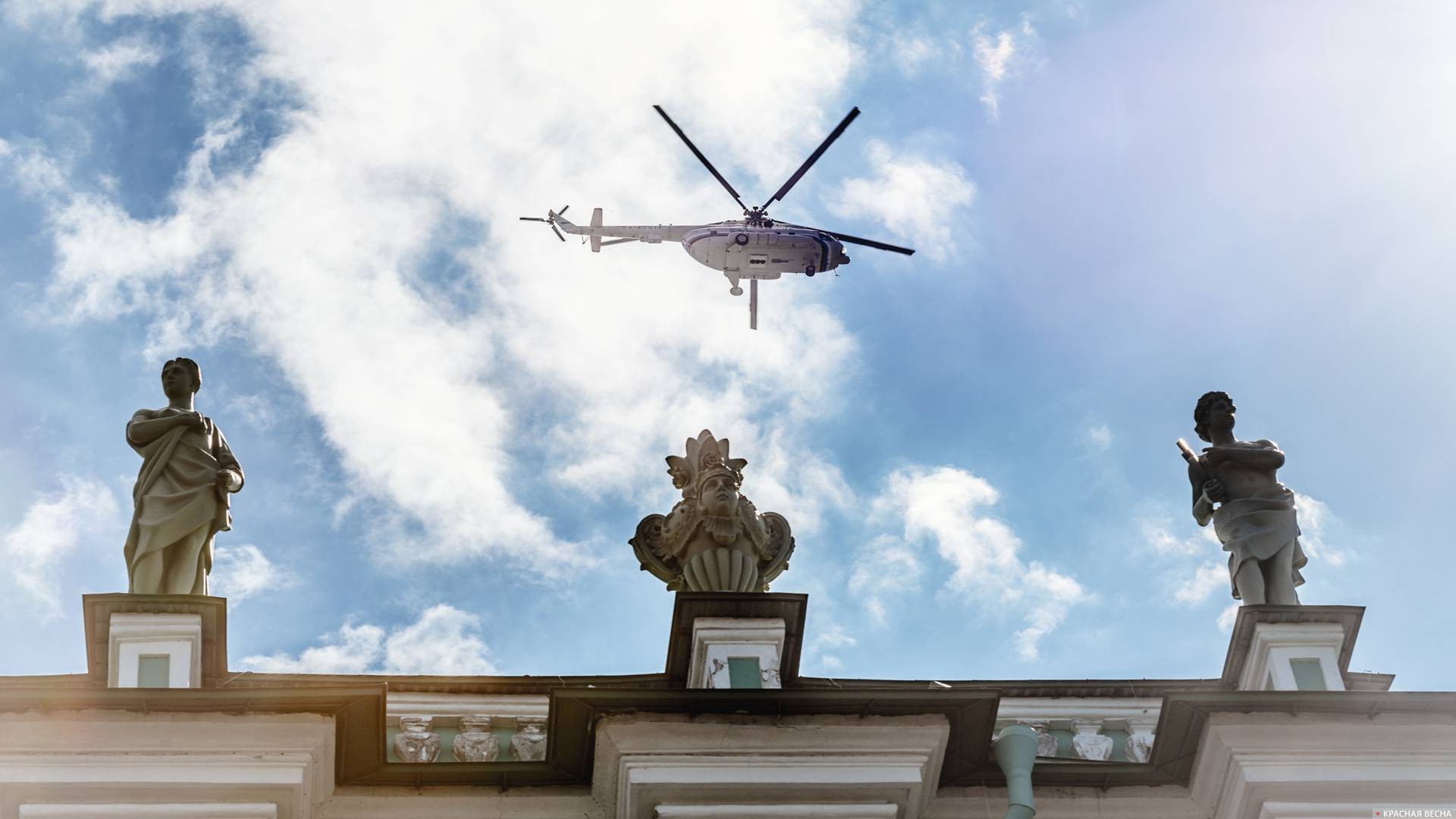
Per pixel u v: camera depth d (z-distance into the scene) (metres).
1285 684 17.53
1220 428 19.77
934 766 15.80
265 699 15.12
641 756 15.37
